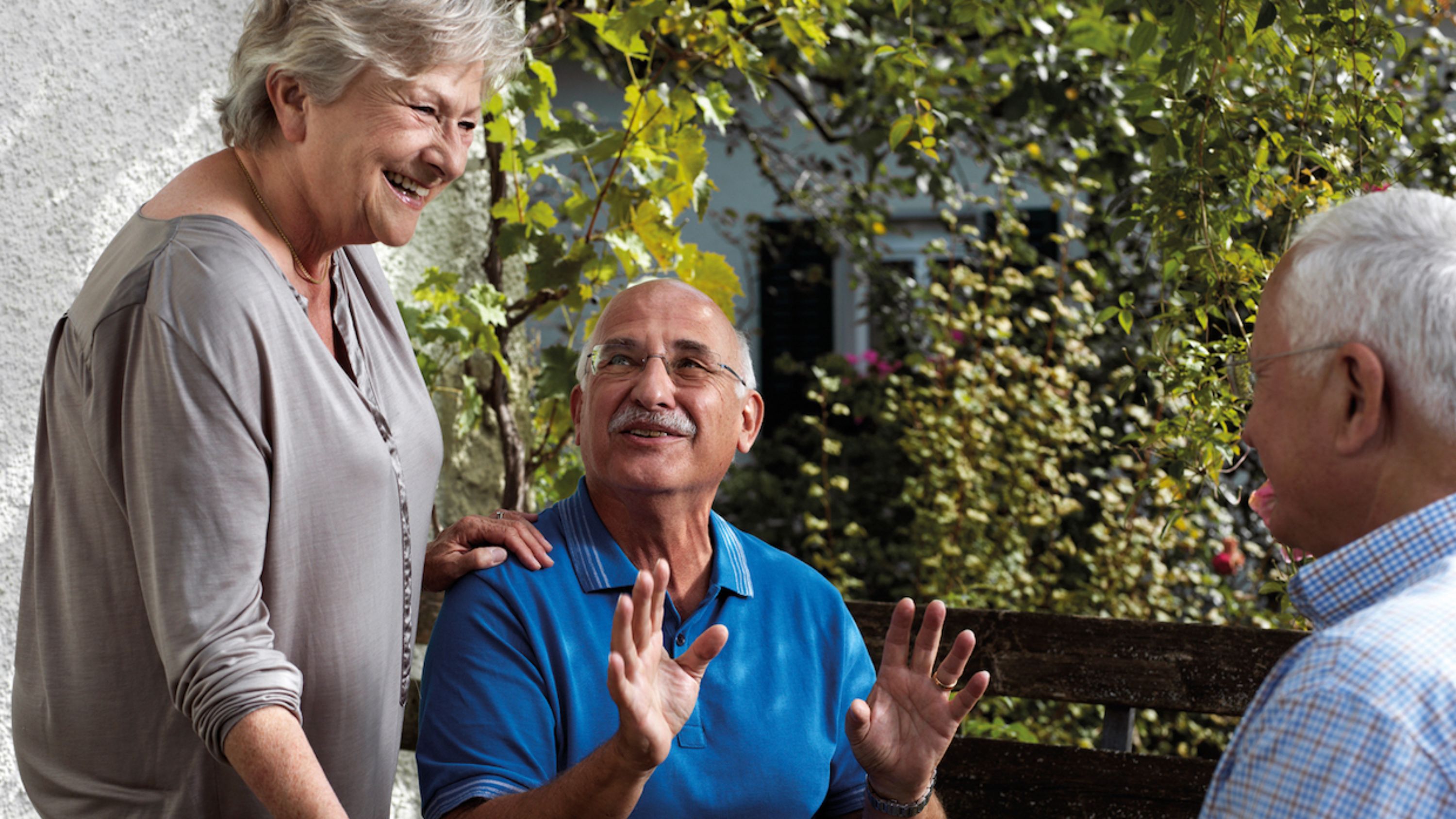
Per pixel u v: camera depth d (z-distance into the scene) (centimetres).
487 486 303
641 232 287
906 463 568
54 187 207
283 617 139
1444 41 381
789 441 676
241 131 143
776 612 182
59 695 141
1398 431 104
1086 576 439
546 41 306
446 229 293
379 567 148
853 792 180
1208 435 235
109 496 135
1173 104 249
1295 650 102
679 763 167
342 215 144
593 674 169
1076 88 425
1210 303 239
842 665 182
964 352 494
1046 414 415
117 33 217
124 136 219
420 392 166
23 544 206
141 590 135
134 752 140
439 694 167
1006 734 297
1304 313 108
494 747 161
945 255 496
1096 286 445
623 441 172
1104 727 221
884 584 502
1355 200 111
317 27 133
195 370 127
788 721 174
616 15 277
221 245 134
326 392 139
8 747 207
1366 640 94
